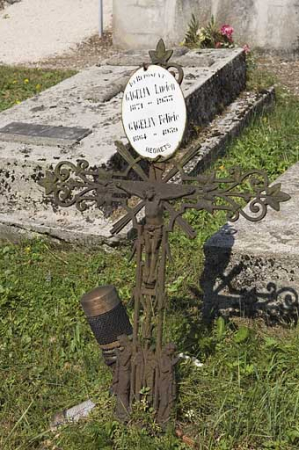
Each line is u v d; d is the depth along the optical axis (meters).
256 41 11.96
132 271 5.49
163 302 3.77
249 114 8.70
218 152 7.67
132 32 12.52
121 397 3.90
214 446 3.80
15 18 14.23
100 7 13.11
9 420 4.15
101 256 5.75
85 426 3.94
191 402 4.00
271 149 7.73
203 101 8.15
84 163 3.97
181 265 5.53
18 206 6.24
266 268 4.77
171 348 3.79
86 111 7.32
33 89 10.24
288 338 4.64
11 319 4.98
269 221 5.15
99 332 3.97
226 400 3.98
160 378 3.81
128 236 5.81
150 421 3.82
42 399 4.25
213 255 4.87
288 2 11.63
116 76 8.56
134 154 6.47
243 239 4.91
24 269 5.62
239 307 4.88
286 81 10.75
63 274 5.56
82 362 4.52
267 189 3.61
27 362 4.59
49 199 6.12
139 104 3.72
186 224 3.72
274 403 3.91
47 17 14.16
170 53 3.63
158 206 3.74
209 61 8.93
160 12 12.27
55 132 6.65
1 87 10.31
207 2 12.01
